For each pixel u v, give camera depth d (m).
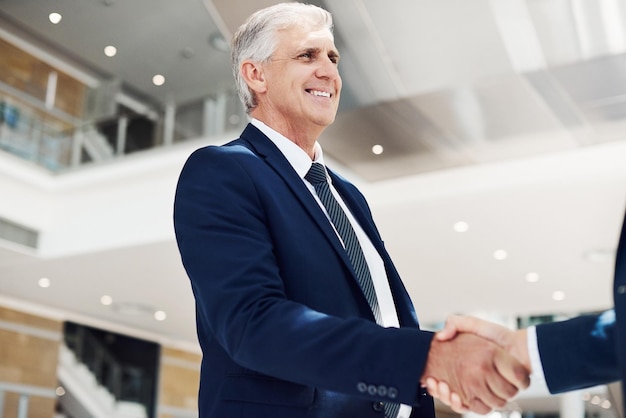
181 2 10.28
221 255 1.43
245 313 1.33
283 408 1.42
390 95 7.25
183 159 11.55
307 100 1.76
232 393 1.45
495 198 9.51
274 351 1.28
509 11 6.05
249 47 1.81
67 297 14.95
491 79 6.89
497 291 13.35
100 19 10.91
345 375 1.24
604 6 5.97
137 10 10.59
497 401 1.20
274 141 1.75
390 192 9.91
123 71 11.84
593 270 11.84
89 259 12.34
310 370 1.26
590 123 7.95
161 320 16.70
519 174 9.18
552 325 1.25
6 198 11.91
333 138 8.51
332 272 1.55
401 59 6.72
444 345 1.21
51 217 12.45
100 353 17.25
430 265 11.99
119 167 11.95
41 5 10.75
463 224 10.30
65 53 11.86
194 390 19.30
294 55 1.77
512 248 11.07
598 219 9.92
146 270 12.84
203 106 11.51
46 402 15.88
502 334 1.24
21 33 11.56
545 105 7.50
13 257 12.34
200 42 11.02
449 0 5.96
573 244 10.78
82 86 12.23
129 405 17.67
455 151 8.87
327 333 1.26
